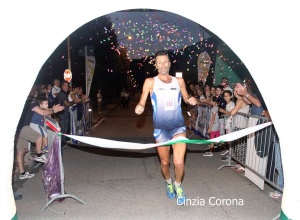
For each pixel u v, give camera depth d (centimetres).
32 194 473
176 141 370
